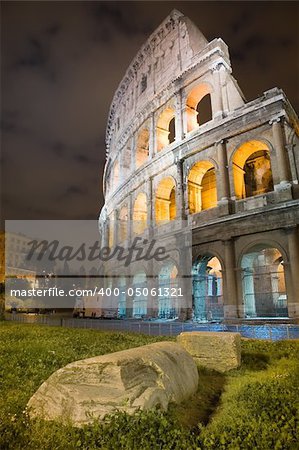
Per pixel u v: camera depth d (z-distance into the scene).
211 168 40.66
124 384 6.47
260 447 5.38
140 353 7.60
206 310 34.88
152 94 48.88
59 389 6.67
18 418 6.22
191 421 6.89
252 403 7.36
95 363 6.77
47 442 5.31
